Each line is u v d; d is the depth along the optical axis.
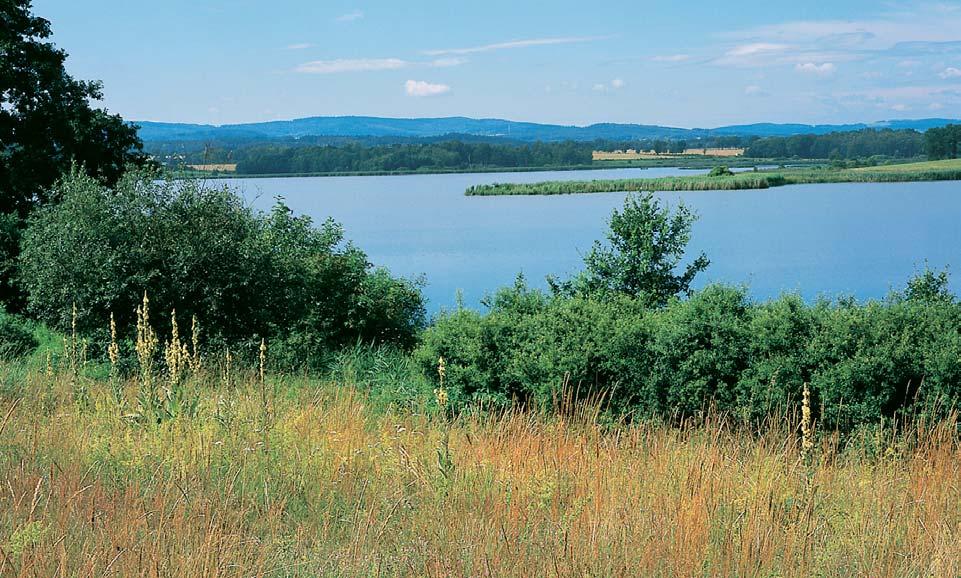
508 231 76.56
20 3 26.88
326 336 16.00
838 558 5.19
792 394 8.72
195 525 5.14
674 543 5.10
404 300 17.78
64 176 16.30
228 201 16.12
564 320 10.06
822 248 54.50
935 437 7.75
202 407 7.80
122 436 7.04
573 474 6.50
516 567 4.80
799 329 9.00
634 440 8.01
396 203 121.19
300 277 16.41
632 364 9.45
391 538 5.37
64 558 4.40
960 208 88.12
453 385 10.15
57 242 14.73
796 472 6.53
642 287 14.45
